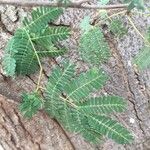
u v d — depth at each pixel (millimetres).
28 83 284
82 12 281
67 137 299
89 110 237
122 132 235
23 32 254
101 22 268
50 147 299
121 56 293
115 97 231
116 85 295
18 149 294
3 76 282
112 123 236
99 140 248
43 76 281
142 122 306
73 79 239
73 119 242
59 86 243
